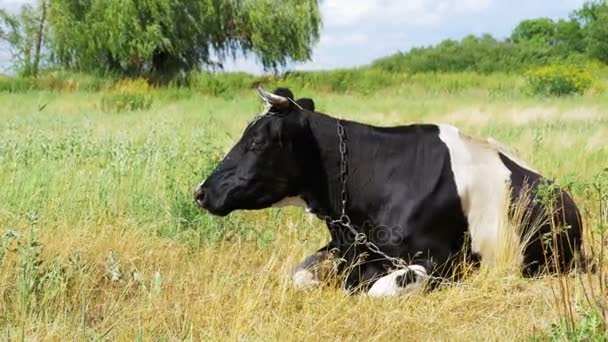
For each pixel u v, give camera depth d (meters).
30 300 4.91
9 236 5.43
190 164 8.21
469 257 5.71
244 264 6.02
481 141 5.91
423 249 5.54
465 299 5.23
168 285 5.52
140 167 8.40
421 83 36.00
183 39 39.72
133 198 7.39
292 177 5.50
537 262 5.77
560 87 27.94
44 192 7.29
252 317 4.81
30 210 6.44
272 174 5.46
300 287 5.39
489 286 5.46
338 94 33.53
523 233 5.72
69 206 6.99
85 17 39.09
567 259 5.82
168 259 6.07
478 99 26.53
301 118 5.46
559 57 53.91
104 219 6.81
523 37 86.19
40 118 16.52
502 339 4.57
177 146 9.67
